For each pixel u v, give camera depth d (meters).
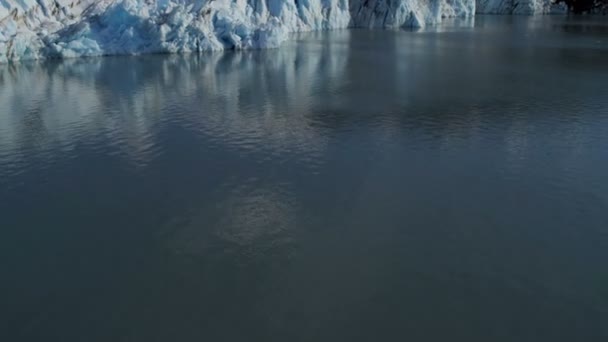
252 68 44.97
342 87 37.75
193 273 15.30
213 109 31.50
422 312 13.70
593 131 27.52
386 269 15.47
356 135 26.80
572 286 14.75
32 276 15.16
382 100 33.88
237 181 21.30
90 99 33.84
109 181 21.44
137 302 14.05
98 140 26.17
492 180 21.55
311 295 14.32
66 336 12.80
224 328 13.10
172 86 37.62
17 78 39.97
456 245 16.73
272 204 19.39
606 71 45.06
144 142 25.84
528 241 17.02
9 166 23.05
